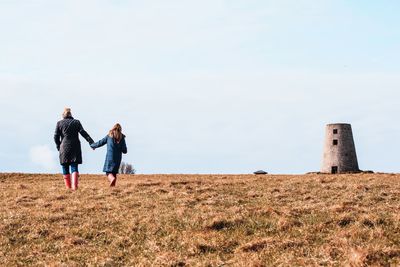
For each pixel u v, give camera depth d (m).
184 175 37.94
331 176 28.12
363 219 12.45
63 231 12.47
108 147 20.42
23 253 10.98
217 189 19.53
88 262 10.25
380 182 21.58
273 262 9.75
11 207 15.66
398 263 9.31
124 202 16.25
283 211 13.98
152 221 13.19
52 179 38.09
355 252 9.69
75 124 19.89
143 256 10.51
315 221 12.82
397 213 13.45
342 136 50.34
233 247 10.98
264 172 46.81
